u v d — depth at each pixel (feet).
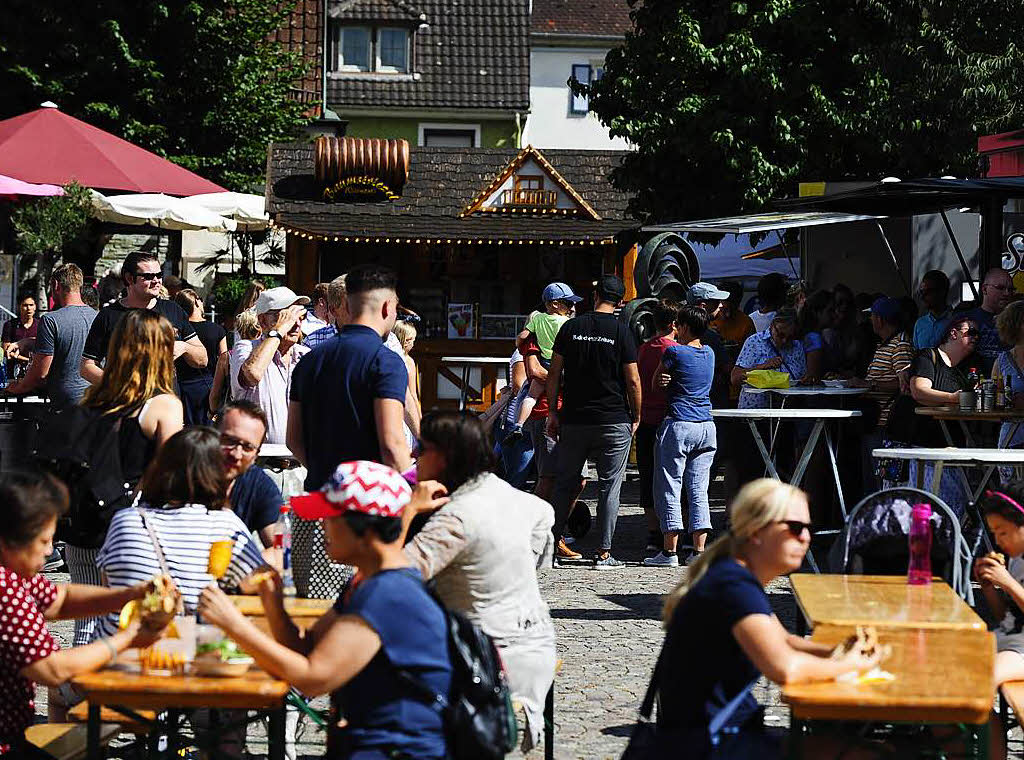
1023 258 55.26
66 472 23.06
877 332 44.70
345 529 16.37
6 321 68.59
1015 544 22.67
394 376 23.99
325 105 139.23
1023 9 67.36
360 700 16.06
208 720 20.86
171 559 20.16
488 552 20.70
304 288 77.82
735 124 77.61
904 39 72.28
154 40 112.68
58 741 19.25
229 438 23.04
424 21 145.79
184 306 45.91
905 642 18.51
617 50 82.43
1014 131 64.34
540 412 46.50
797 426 44.50
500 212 79.82
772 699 26.73
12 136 67.67
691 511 43.19
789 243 84.89
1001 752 20.56
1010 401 36.94
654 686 17.87
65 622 33.94
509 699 16.43
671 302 47.21
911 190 45.16
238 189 114.11
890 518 24.40
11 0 109.81
